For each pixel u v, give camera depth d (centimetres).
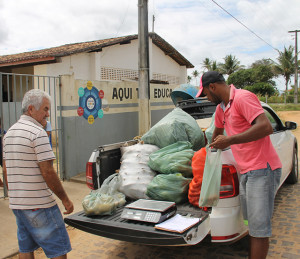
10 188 253
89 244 392
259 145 257
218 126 304
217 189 277
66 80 650
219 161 282
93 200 312
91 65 1240
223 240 288
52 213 257
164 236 261
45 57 1029
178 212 303
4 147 259
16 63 1096
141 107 770
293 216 444
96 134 736
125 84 821
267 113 489
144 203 302
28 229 255
